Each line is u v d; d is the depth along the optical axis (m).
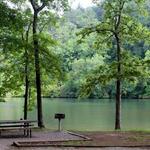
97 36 26.91
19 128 17.39
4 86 26.81
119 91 26.23
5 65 26.77
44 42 24.78
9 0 24.78
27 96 27.45
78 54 92.19
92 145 15.11
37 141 15.75
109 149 14.47
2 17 22.48
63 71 26.47
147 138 17.70
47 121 39.53
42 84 27.95
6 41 22.80
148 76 25.48
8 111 52.06
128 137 18.05
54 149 14.26
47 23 26.02
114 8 26.05
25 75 26.33
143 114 49.53
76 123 37.88
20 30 23.72
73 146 14.96
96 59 81.69
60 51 92.38
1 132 19.38
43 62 24.95
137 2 26.22
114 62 25.62
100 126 35.22
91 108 60.16
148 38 26.23
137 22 26.06
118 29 26.20
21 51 24.50
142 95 88.81
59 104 70.38
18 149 14.18
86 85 26.05
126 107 62.97
